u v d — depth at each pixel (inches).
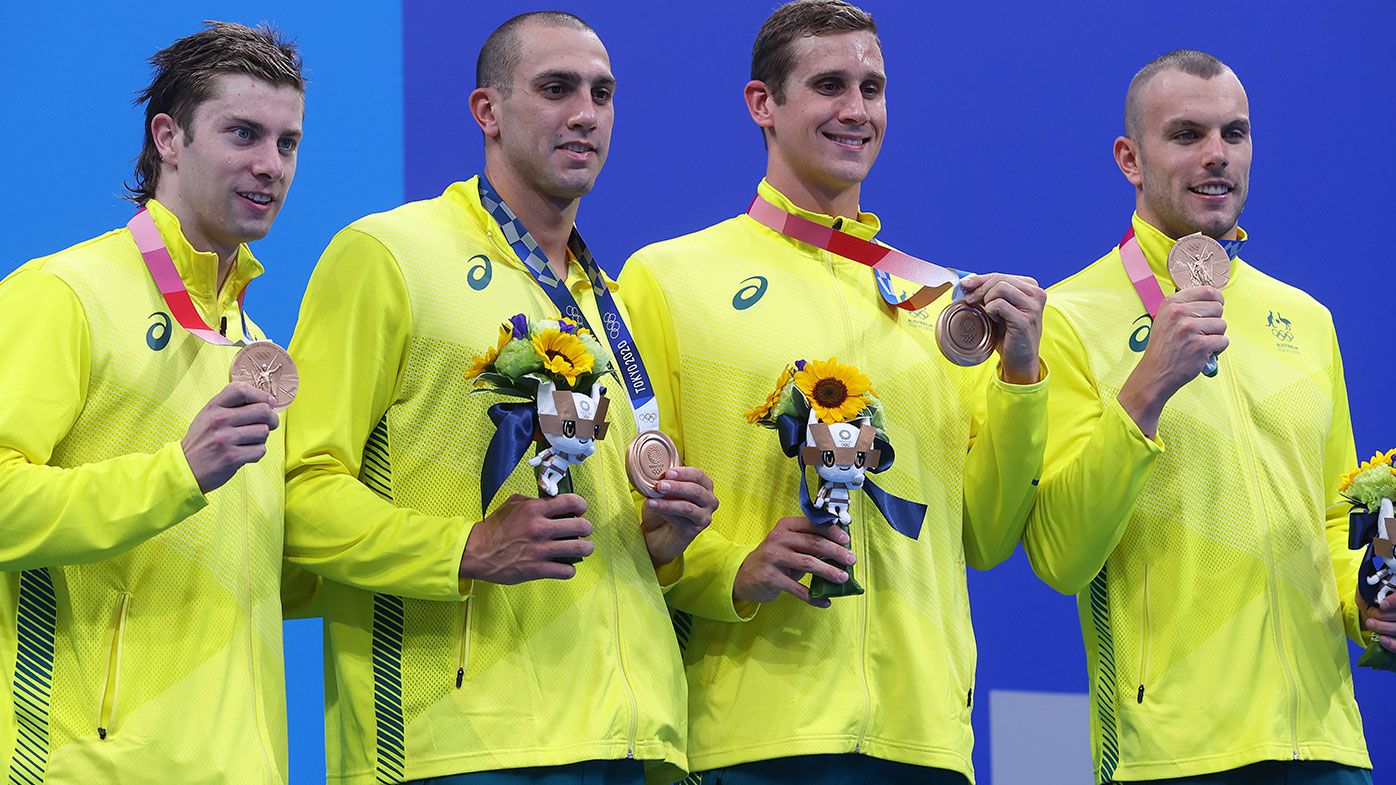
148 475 393.7
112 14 700.7
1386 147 828.0
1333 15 828.6
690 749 492.1
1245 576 534.0
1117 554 543.8
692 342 502.0
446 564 427.2
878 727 486.0
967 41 794.8
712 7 776.3
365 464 453.1
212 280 439.8
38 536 395.5
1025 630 778.2
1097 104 804.0
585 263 482.3
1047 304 561.9
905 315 517.3
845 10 521.0
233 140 433.4
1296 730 530.6
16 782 404.2
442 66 747.4
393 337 447.5
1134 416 512.4
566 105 465.7
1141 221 569.9
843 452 454.3
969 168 788.6
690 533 460.4
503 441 422.6
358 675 447.8
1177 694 530.3
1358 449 809.5
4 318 413.1
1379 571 534.9
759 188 531.2
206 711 417.4
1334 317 813.9
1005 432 504.1
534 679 441.7
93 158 694.5
